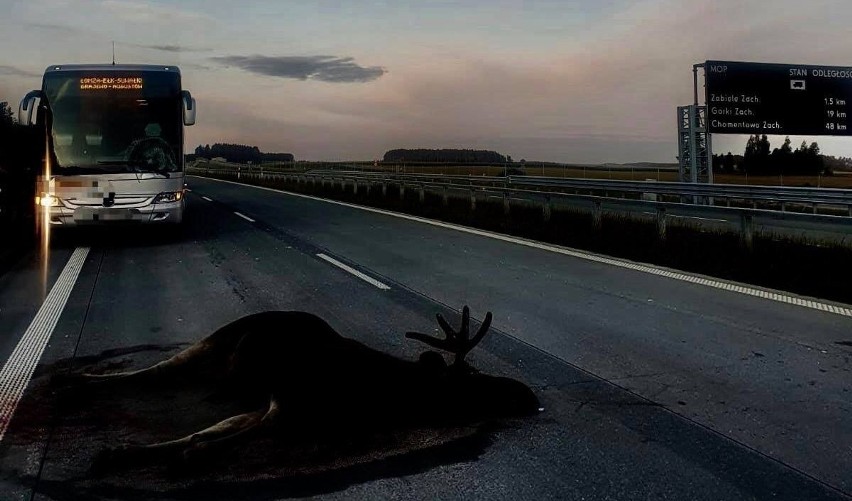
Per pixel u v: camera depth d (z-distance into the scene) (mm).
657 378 5961
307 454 4230
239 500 3725
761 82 28797
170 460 3955
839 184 32594
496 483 3971
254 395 4594
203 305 9016
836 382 5852
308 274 11414
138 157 14711
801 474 4125
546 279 10953
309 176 45188
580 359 6520
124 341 7203
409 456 4281
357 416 4402
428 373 4590
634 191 25312
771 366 6309
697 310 8680
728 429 4824
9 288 10383
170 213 14938
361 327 7773
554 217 19703
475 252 14148
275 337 4391
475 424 4777
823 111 29203
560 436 4664
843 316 8352
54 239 15984
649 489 3922
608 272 11648
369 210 25453
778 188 19984
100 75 14820
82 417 4875
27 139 15789
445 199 25203
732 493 3881
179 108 15164
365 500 3752
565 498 3811
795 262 11820
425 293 9789
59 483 3936
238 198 33406
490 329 7688
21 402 5254
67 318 8312
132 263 12797
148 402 5086
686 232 15594
